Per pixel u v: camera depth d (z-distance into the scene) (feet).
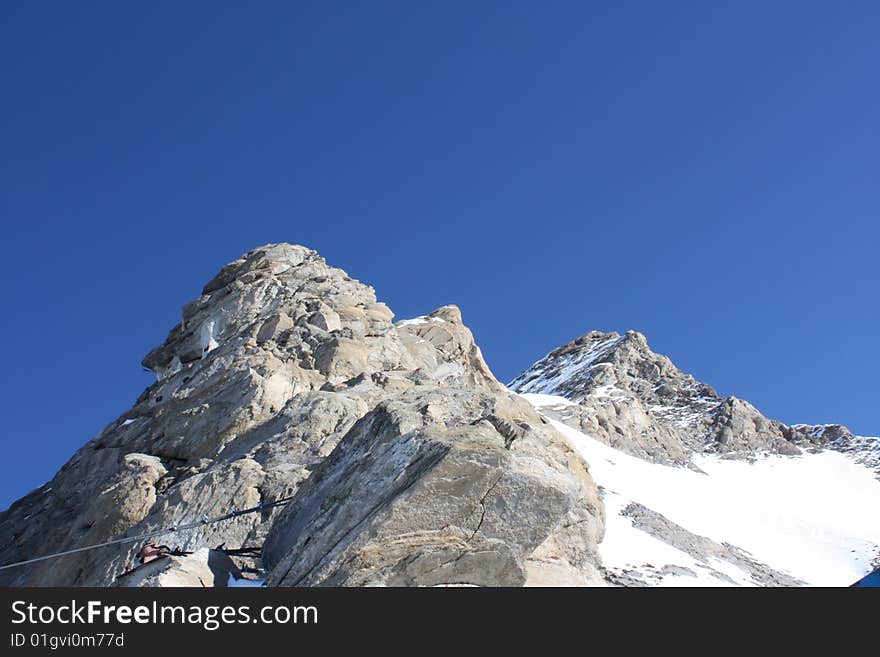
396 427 69.36
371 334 159.22
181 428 120.88
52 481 139.74
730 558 142.72
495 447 62.39
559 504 61.87
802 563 170.81
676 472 260.21
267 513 86.84
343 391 118.93
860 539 198.90
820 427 359.46
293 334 148.46
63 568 96.63
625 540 119.65
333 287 175.73
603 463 223.30
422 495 60.18
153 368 169.07
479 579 59.88
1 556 118.62
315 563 60.90
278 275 181.88
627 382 385.50
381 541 59.67
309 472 93.66
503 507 61.26
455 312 222.69
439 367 174.19
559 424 258.57
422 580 59.11
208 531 85.81
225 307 168.35
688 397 373.20
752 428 339.36
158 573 62.80
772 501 261.65
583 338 482.69
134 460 113.19
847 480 300.40
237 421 117.60
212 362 139.03
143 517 101.50
